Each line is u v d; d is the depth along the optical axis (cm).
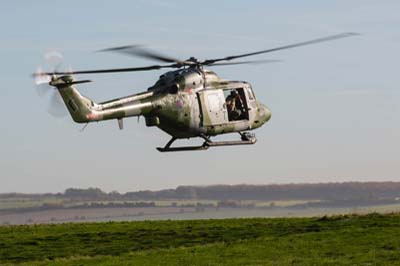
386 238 8994
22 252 9306
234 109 10112
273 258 8150
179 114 9550
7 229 11381
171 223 11506
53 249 9438
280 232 9981
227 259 8194
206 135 9900
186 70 9712
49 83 8738
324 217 11044
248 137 10275
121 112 9200
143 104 9331
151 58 9256
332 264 7719
